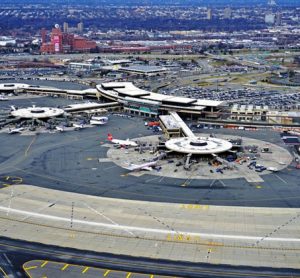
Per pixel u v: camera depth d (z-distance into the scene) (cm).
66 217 17012
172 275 13300
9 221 16700
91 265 13825
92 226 16312
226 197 18800
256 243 15075
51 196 18938
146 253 14500
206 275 13300
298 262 13988
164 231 15900
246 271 13488
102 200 18525
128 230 15988
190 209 17625
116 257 14275
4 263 13925
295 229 16000
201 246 14900
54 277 13238
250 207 17800
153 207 17825
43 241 15275
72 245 15025
